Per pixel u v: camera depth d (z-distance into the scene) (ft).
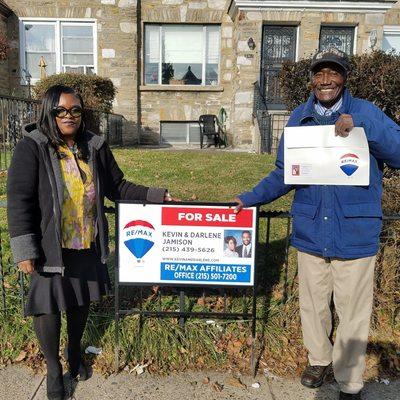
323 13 42.34
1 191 19.74
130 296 11.85
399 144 8.19
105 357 10.52
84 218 8.80
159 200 9.66
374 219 8.54
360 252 8.55
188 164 24.39
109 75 47.01
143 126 48.08
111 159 9.59
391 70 22.26
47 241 8.43
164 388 9.76
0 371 10.19
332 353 9.51
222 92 47.85
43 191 8.40
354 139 8.31
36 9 46.37
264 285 12.28
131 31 46.47
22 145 8.32
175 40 48.06
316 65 8.24
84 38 47.19
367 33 43.19
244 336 11.11
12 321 11.29
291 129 8.68
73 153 8.77
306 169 8.59
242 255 9.78
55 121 8.41
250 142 43.11
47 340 8.93
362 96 22.89
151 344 10.66
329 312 9.66
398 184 12.88
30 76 46.37
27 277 12.03
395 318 11.64
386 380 10.20
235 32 44.68
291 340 11.20
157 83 48.75
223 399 9.46
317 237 8.84
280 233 14.43
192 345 10.76
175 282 9.84
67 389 9.62
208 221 9.67
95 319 11.09
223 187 19.38
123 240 9.73
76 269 8.91
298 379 10.15
